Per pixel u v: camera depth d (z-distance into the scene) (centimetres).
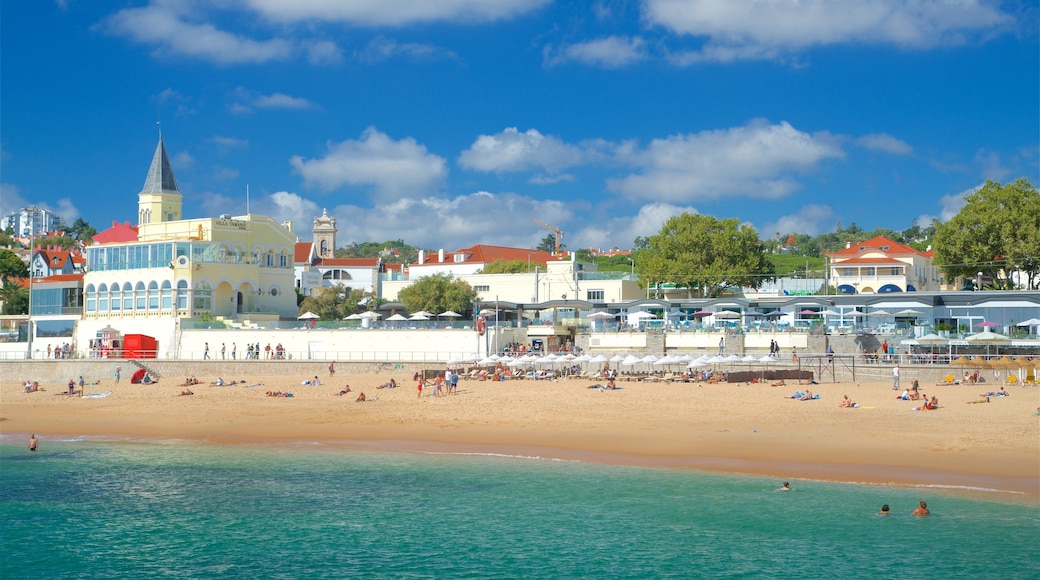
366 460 5206
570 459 5069
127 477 4903
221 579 3372
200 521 4066
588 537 3741
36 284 13150
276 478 4825
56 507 4309
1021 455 4675
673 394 7175
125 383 9494
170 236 12862
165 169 13825
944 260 12188
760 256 14138
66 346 11650
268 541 3781
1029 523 3722
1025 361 7844
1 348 12019
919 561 3372
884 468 4566
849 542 3588
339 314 13888
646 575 3328
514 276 14888
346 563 3516
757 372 7988
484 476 4766
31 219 11250
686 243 13738
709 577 3294
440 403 7006
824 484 4372
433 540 3753
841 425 5597
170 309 11756
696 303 11238
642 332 9762
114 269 12331
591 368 9119
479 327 9994
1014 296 9800
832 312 10175
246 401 7562
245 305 12569
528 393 7406
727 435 5456
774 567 3362
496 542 3716
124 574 3431
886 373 7956
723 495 4259
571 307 11862
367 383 8638
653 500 4222
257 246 13012
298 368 9794
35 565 3531
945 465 4566
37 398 8169
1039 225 11638
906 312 9681
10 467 5181
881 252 16300
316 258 19350
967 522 3756
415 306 13525
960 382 7612
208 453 5519
